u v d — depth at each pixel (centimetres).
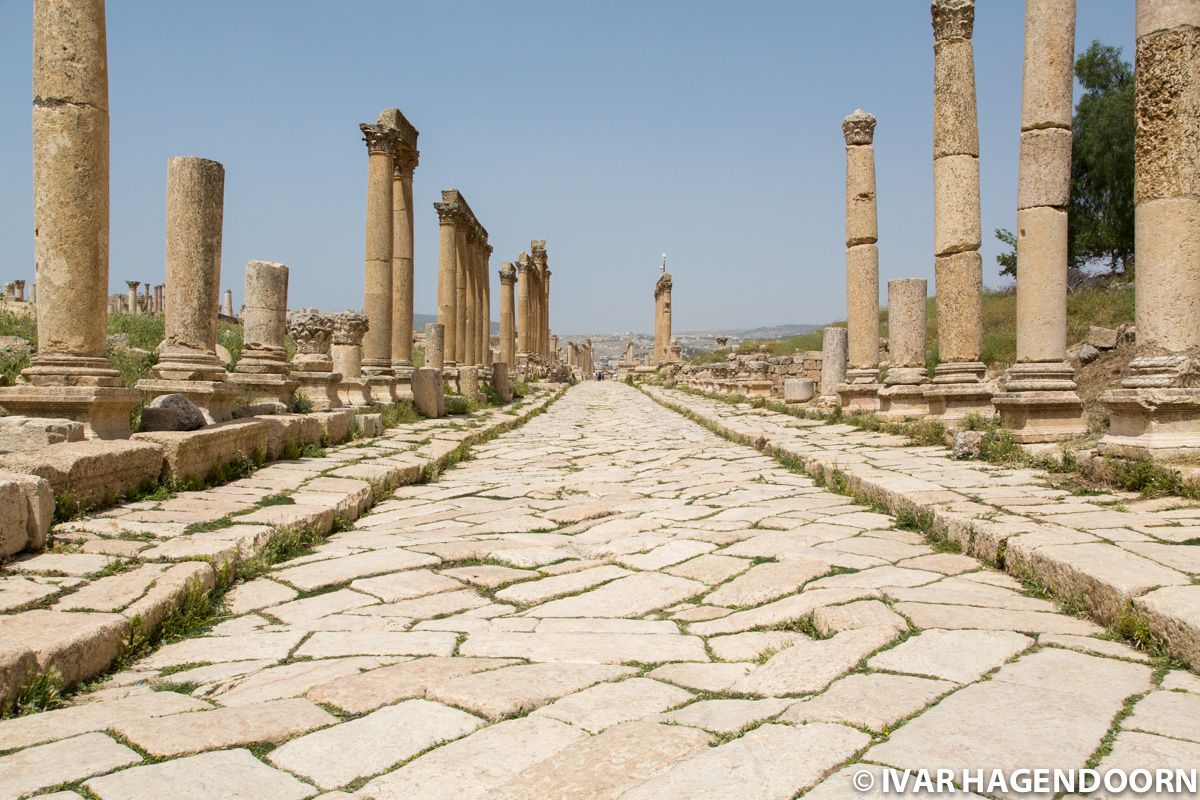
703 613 527
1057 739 318
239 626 525
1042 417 1126
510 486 1095
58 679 396
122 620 459
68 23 864
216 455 956
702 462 1331
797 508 861
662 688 390
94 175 881
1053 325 1152
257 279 1440
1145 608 430
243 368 1415
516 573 635
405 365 2169
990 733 323
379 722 356
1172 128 865
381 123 2003
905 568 604
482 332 3781
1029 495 785
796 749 314
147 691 408
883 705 351
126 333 2175
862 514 820
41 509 606
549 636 479
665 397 3422
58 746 335
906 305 1773
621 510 891
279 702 378
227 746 335
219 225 1173
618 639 472
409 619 524
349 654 453
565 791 293
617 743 325
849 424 1792
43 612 468
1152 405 832
